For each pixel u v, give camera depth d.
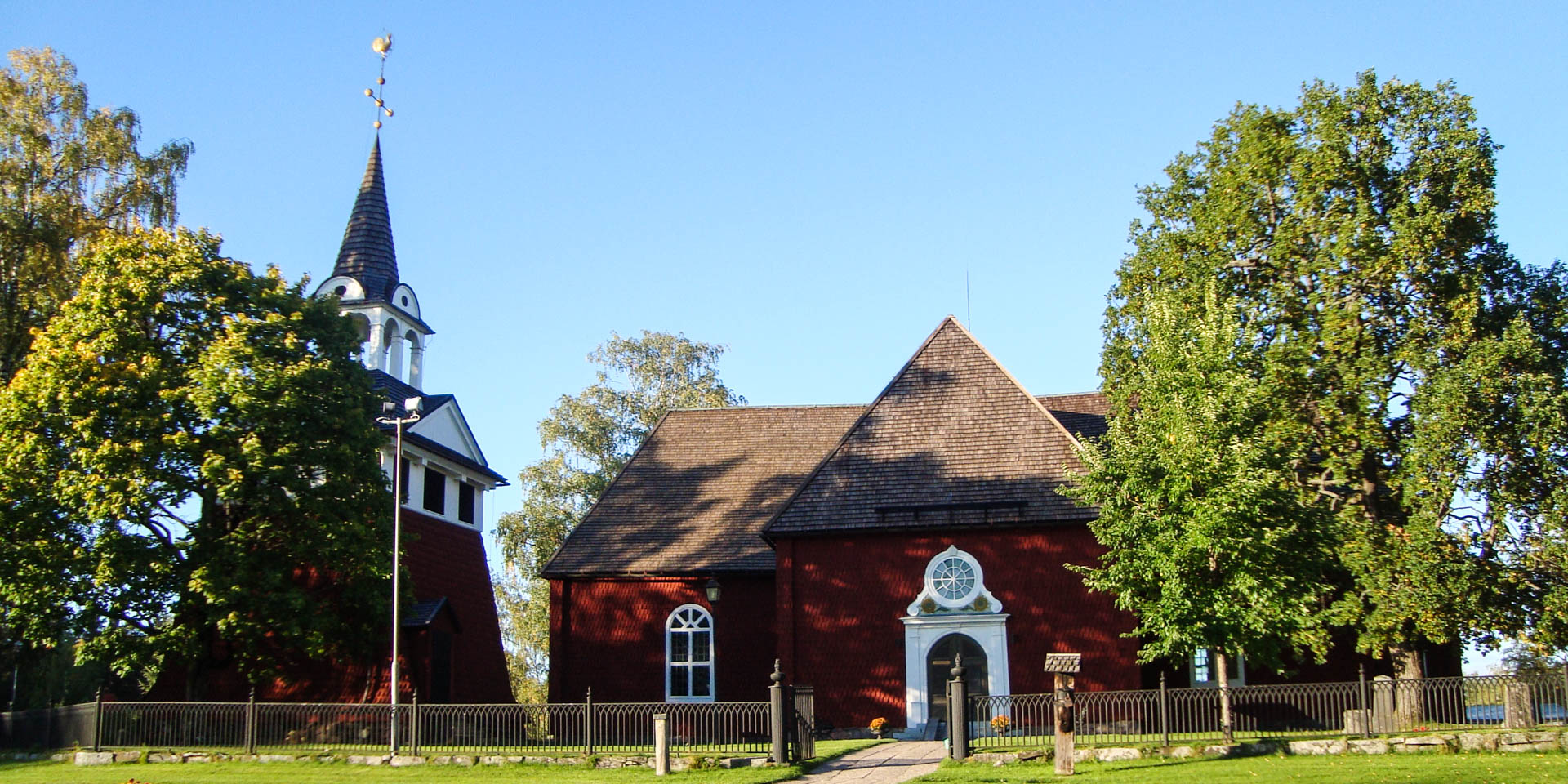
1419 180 28.48
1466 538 26.03
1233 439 24.27
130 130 41.12
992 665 30.05
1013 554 30.73
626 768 24.14
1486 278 28.62
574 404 59.03
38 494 28.50
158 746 26.55
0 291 37.66
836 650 31.09
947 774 21.84
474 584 42.00
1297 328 29.27
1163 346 25.81
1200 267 30.59
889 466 32.22
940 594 30.88
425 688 34.31
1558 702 23.05
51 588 28.23
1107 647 29.69
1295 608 23.88
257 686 34.75
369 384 33.31
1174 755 22.81
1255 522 23.98
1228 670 30.83
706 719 33.50
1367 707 23.31
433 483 40.03
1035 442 31.72
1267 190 30.41
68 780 23.48
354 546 29.94
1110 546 25.95
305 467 30.53
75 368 28.84
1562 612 25.05
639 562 35.94
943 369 33.53
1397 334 28.23
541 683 58.56
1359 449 27.86
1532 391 25.55
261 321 31.08
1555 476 25.50
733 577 35.34
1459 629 25.81
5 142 38.78
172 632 28.83
